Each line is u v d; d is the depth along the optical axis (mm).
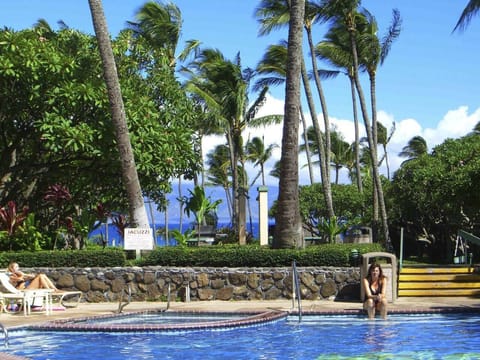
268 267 16859
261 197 23781
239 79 41156
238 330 12578
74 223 22094
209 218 52875
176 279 16812
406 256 42125
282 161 17875
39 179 24828
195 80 41219
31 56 20109
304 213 48062
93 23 17609
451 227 36094
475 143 36156
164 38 37406
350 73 46844
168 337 11820
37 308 15031
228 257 17000
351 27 36656
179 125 23469
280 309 14742
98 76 22109
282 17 33000
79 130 19938
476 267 17969
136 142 20516
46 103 20703
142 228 17234
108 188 24719
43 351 10547
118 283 16844
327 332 12352
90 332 12180
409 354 10211
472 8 25094
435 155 37375
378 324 13328
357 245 18891
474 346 10875
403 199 36625
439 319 13922
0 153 23656
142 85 23406
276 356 10094
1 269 16594
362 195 47688
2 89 20734
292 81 17781
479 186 29188
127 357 10055
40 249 19281
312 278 16641
